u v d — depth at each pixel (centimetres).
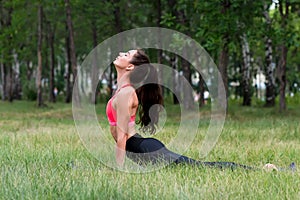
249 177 618
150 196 500
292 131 1339
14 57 3875
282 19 2044
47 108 2902
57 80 5500
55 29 3994
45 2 2769
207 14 1827
